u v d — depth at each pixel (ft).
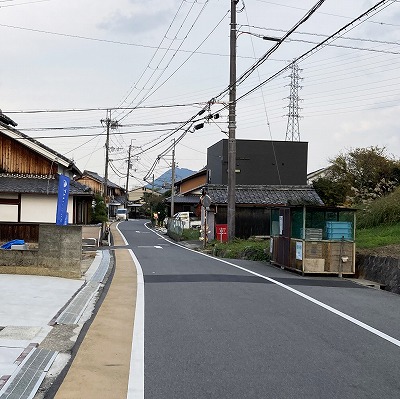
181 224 109.91
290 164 143.84
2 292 31.09
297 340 21.58
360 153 119.65
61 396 14.97
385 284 39.14
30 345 19.62
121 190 329.11
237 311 27.53
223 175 139.95
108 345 20.80
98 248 80.64
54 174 74.64
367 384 16.17
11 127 73.56
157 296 32.19
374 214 63.93
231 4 76.43
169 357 18.93
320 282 40.50
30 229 69.56
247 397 14.88
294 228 47.70
